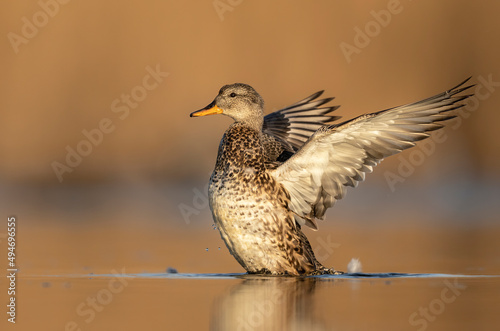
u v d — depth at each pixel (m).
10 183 18.53
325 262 9.59
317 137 7.72
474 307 6.20
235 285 7.42
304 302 6.36
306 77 20.45
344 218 14.84
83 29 19.62
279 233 8.20
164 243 11.43
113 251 10.41
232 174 8.26
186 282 7.71
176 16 20.05
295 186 8.21
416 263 9.22
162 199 17.55
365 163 7.86
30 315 6.02
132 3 19.88
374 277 8.11
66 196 17.80
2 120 18.88
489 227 13.34
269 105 20.27
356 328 5.34
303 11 20.64
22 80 19.17
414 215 15.27
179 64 19.89
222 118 19.56
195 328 5.39
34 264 9.07
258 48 20.34
